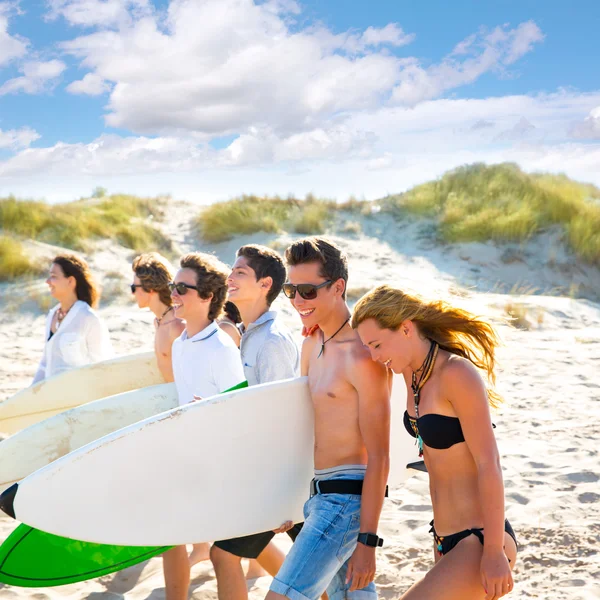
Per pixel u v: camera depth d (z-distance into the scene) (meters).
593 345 8.49
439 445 2.28
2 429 4.61
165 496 2.62
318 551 2.35
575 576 3.38
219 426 2.64
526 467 4.71
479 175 16.48
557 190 15.20
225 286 3.27
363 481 2.43
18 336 9.76
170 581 3.08
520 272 13.49
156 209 16.61
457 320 2.33
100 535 2.55
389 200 16.45
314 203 16.41
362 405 2.43
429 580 2.18
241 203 16.25
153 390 4.03
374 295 2.33
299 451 2.76
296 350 3.18
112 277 12.22
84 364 4.64
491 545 2.13
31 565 2.94
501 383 6.79
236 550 2.77
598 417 5.73
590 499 4.23
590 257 13.48
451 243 14.38
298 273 2.54
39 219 14.01
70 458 2.50
